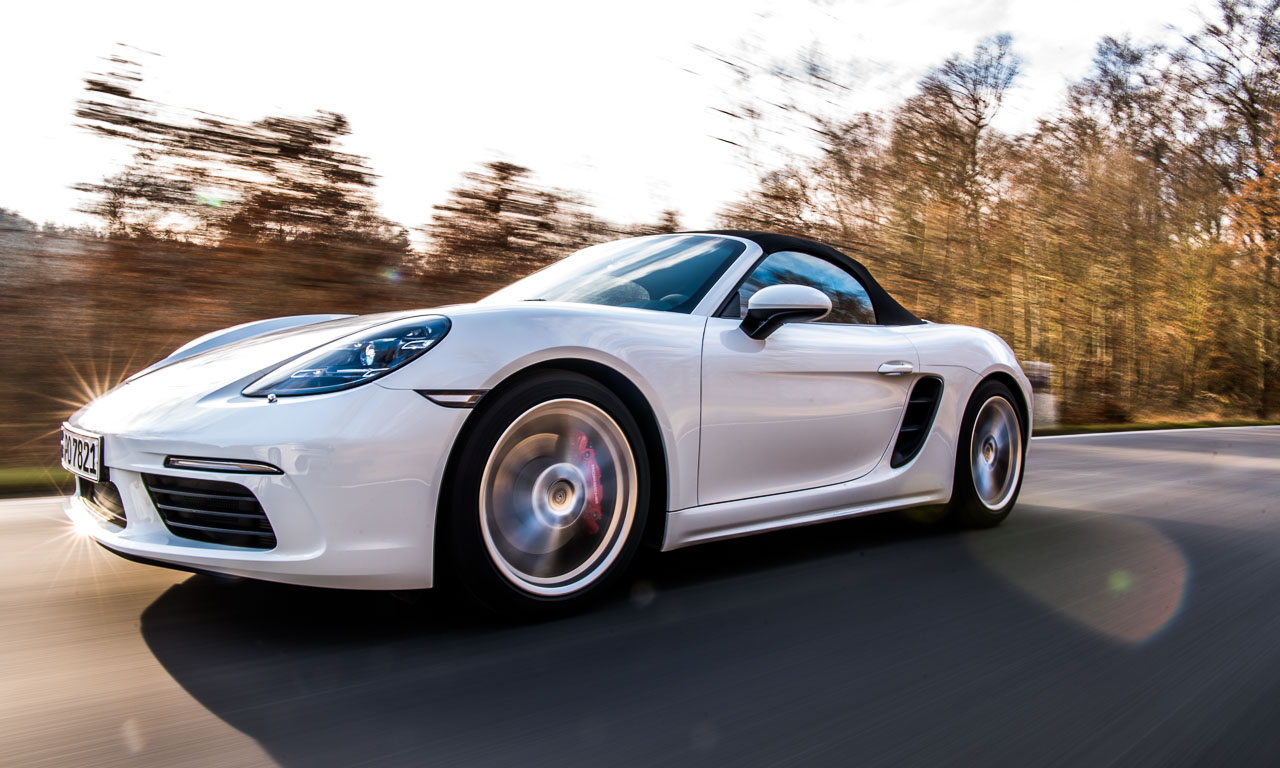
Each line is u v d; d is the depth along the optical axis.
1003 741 1.47
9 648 1.74
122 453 1.83
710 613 2.11
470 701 1.54
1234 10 16.64
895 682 1.71
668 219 7.98
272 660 1.71
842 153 9.08
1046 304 12.64
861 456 2.77
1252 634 2.13
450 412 1.79
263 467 1.67
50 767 1.27
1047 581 2.55
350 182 6.73
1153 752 1.46
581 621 2.01
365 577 1.72
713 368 2.27
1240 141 17.00
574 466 2.03
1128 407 13.59
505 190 7.31
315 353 1.89
